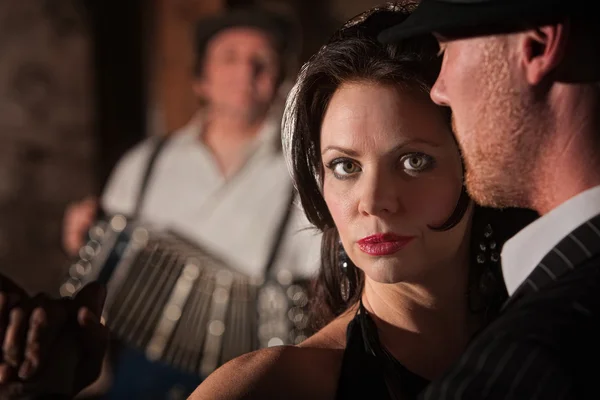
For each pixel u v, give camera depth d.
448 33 0.96
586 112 0.91
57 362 1.10
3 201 3.82
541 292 0.89
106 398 2.55
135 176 2.86
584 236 0.90
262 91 2.91
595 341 0.82
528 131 0.93
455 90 0.97
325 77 1.10
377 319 1.18
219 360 2.45
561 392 0.79
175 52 3.75
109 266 2.45
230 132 2.86
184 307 2.47
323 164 1.12
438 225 1.09
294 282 2.47
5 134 3.82
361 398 1.12
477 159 0.96
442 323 1.17
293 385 1.11
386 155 1.07
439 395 0.87
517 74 0.92
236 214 2.62
